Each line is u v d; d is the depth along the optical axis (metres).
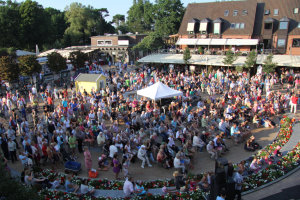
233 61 36.28
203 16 46.31
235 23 43.19
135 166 14.51
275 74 34.12
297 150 14.68
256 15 43.28
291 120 20.05
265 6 42.91
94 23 71.88
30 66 30.67
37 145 14.30
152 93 21.22
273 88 31.62
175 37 55.19
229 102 25.58
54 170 13.61
